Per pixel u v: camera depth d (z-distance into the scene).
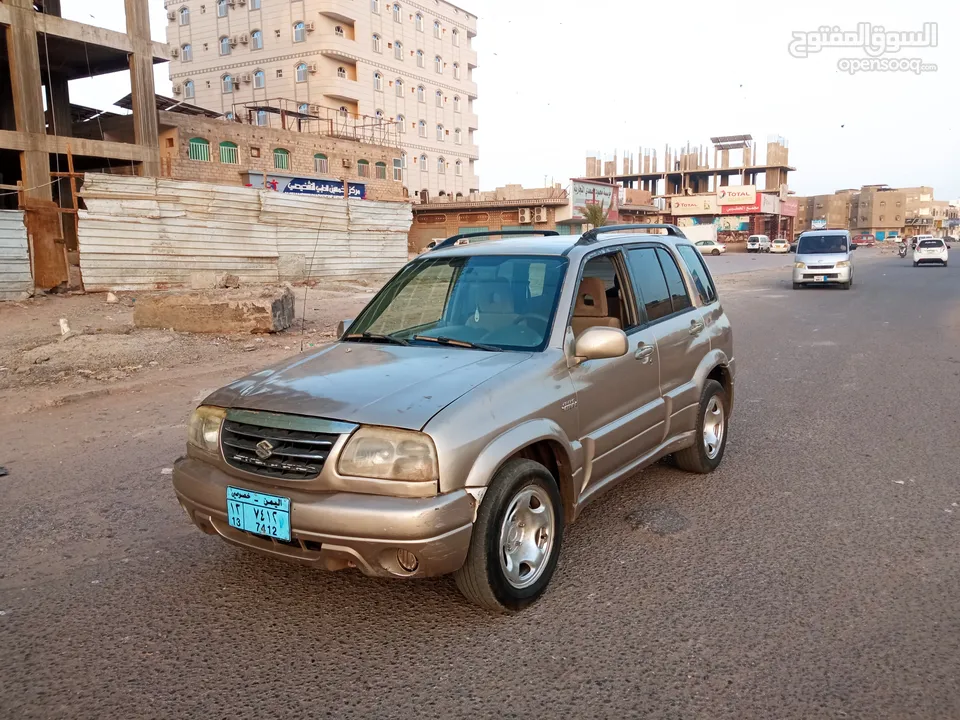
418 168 65.69
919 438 6.13
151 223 18.59
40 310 14.95
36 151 23.16
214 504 3.27
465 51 71.38
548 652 3.04
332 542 2.96
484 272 4.27
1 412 7.55
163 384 8.82
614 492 4.98
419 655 3.04
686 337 4.88
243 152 36.75
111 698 2.79
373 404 3.10
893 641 3.08
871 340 12.16
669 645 3.08
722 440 5.50
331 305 17.80
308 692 2.80
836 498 4.79
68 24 23.75
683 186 103.38
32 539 4.36
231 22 58.91
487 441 3.12
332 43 55.44
